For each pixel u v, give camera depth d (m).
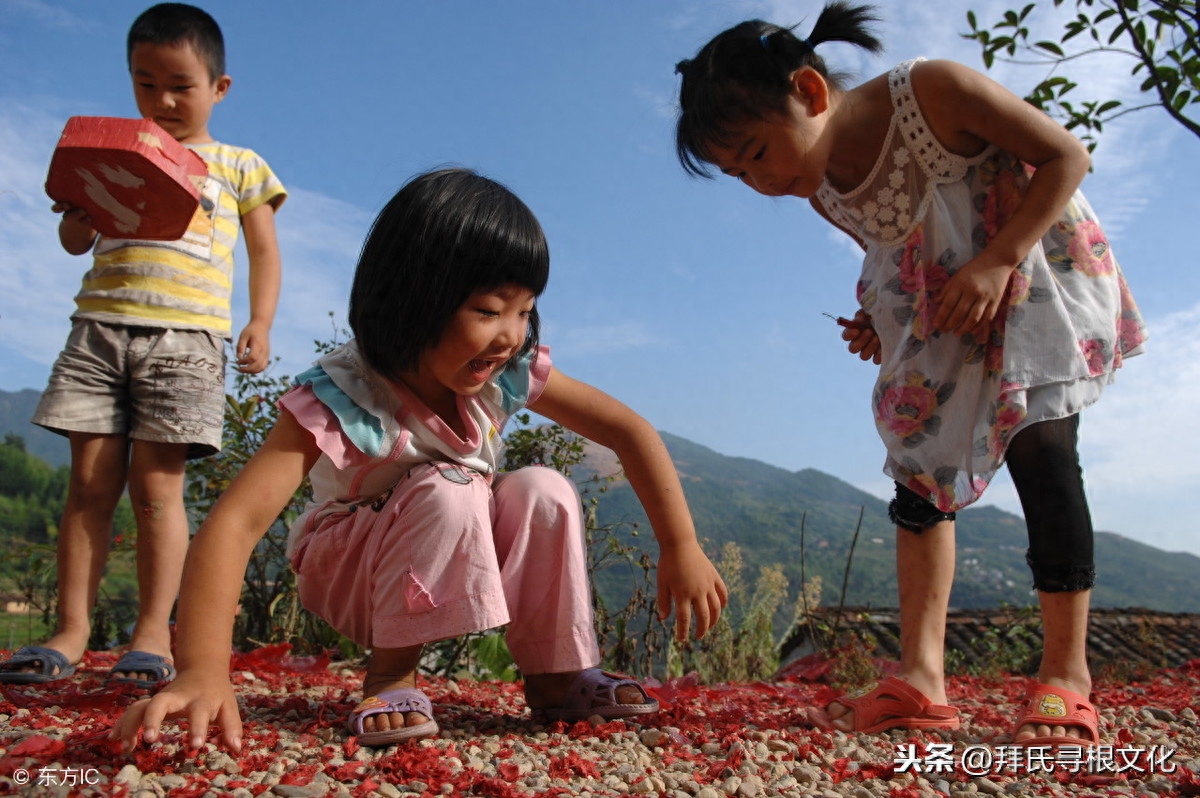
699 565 2.10
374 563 2.01
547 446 4.33
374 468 2.05
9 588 4.28
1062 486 2.25
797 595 5.71
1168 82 4.42
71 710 2.16
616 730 2.10
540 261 1.90
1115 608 11.15
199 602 1.68
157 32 3.05
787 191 2.53
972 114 2.37
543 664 2.13
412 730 1.86
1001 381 2.29
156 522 2.80
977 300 2.27
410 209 1.86
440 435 2.03
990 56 4.83
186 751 1.68
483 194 1.88
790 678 4.29
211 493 4.13
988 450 2.33
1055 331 2.29
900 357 2.48
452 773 1.69
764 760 1.95
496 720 2.21
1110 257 2.49
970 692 3.57
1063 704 2.15
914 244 2.49
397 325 1.86
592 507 4.28
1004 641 6.99
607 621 4.35
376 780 1.63
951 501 2.38
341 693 2.70
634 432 2.13
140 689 2.47
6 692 2.20
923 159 2.46
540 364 2.11
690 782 1.75
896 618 9.53
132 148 2.54
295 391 1.95
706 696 3.00
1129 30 4.43
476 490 2.03
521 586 2.11
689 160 2.59
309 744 1.87
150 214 2.74
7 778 1.51
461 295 1.81
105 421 2.84
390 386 1.99
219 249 3.07
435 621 1.93
